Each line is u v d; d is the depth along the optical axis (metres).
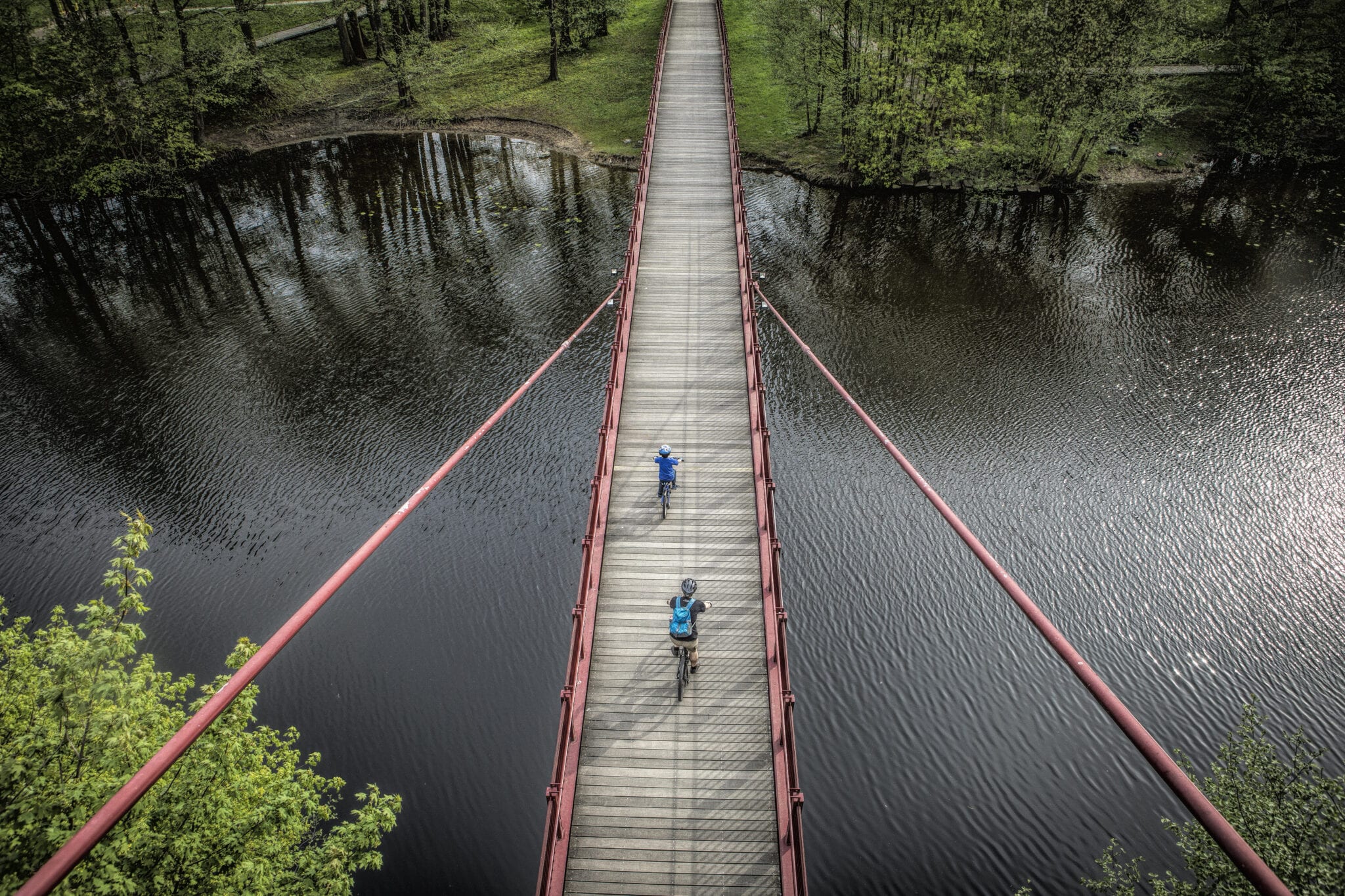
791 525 22.48
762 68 52.72
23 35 40.00
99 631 9.16
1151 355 29.38
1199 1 44.03
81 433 26.78
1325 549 21.58
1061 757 17.08
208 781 10.34
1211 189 41.06
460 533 22.36
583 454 25.05
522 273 35.31
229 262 37.31
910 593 20.62
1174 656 19.00
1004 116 40.53
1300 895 10.66
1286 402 26.81
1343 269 33.97
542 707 18.11
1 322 33.41
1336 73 43.19
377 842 12.53
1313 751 11.92
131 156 43.12
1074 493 23.50
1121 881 14.56
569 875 10.35
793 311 32.38
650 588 13.86
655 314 21.72
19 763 8.18
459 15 57.91
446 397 27.83
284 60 54.09
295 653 19.22
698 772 11.30
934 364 29.14
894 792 16.56
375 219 40.44
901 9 37.19
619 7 55.72
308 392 28.41
